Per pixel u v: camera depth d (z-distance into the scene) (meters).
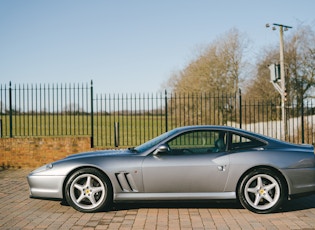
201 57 34.75
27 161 12.24
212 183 6.18
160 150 6.23
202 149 6.39
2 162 12.29
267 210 6.15
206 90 33.75
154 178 6.20
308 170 6.21
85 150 12.16
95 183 6.38
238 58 34.91
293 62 36.41
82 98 12.58
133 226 5.44
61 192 6.29
